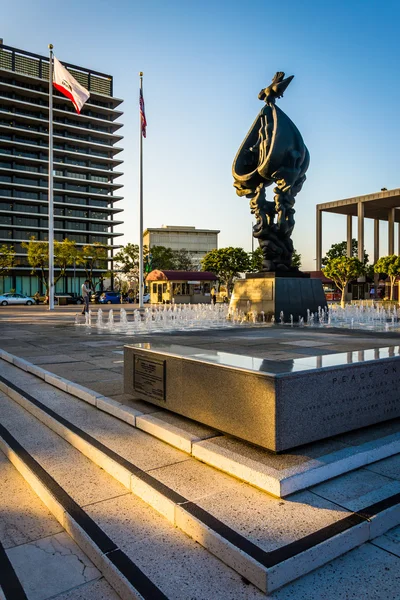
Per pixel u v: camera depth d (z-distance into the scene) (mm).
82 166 89750
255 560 2307
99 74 95500
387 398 4117
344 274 44844
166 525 2879
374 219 72125
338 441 3697
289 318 17156
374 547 2627
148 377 4820
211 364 3926
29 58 86688
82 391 5660
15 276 78938
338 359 4082
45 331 14789
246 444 3693
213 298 44500
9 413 5445
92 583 2510
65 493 3340
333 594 2236
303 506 2854
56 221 87000
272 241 17719
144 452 3850
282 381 3350
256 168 18016
